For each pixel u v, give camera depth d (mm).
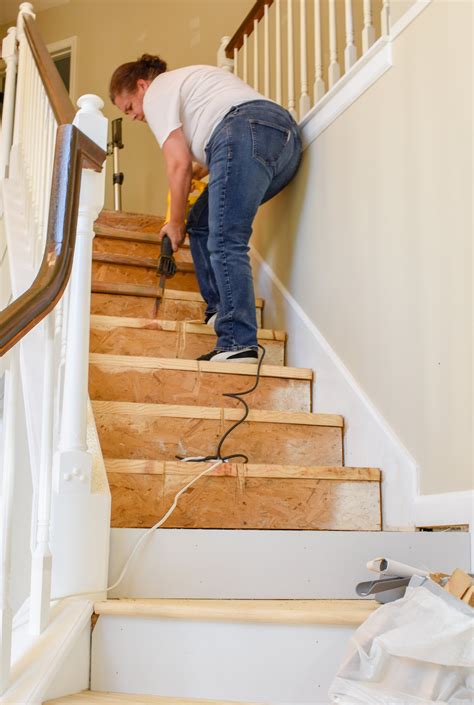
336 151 2607
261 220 3270
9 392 1268
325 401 2523
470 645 1202
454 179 1948
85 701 1248
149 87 2783
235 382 2459
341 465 2348
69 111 1836
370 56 2395
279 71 3105
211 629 1398
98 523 1509
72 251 1387
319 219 2707
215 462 1951
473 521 1768
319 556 1719
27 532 2104
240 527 1934
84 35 5094
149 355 2617
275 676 1380
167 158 2662
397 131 2238
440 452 1922
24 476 2129
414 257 2107
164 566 1625
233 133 2543
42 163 2342
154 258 3172
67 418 1527
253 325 2512
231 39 3678
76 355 1554
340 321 2506
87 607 1398
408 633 1241
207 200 2867
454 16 2000
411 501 1996
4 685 1172
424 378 2018
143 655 1392
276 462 2256
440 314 1966
